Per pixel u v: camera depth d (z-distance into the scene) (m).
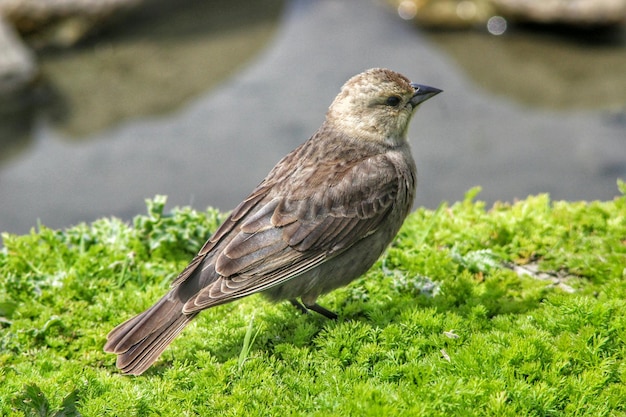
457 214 12.20
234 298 9.05
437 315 9.44
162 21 25.28
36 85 22.09
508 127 20.28
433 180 18.50
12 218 17.86
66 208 18.17
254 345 9.47
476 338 9.04
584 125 20.28
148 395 8.59
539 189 18.03
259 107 21.38
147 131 20.77
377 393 8.29
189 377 8.91
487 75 22.50
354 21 25.05
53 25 23.95
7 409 8.49
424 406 8.12
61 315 10.25
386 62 23.03
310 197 9.62
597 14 23.62
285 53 23.66
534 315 9.52
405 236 11.71
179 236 11.70
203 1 26.02
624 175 18.41
